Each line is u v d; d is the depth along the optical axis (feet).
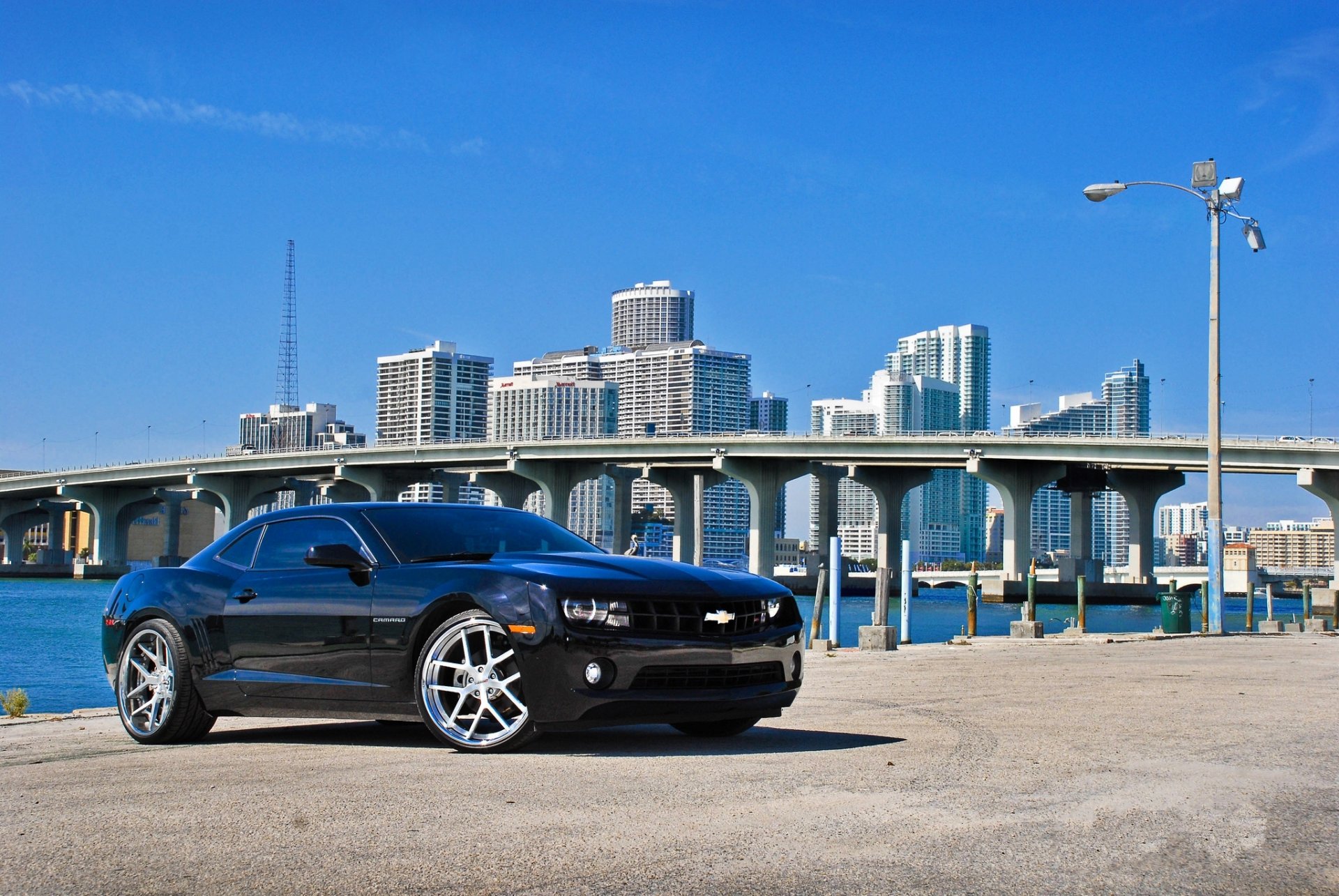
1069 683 36.81
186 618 26.32
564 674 21.22
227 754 23.36
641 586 22.03
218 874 13.01
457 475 463.01
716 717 22.38
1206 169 86.58
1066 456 318.24
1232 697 32.04
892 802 16.42
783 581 402.11
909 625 66.08
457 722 22.81
